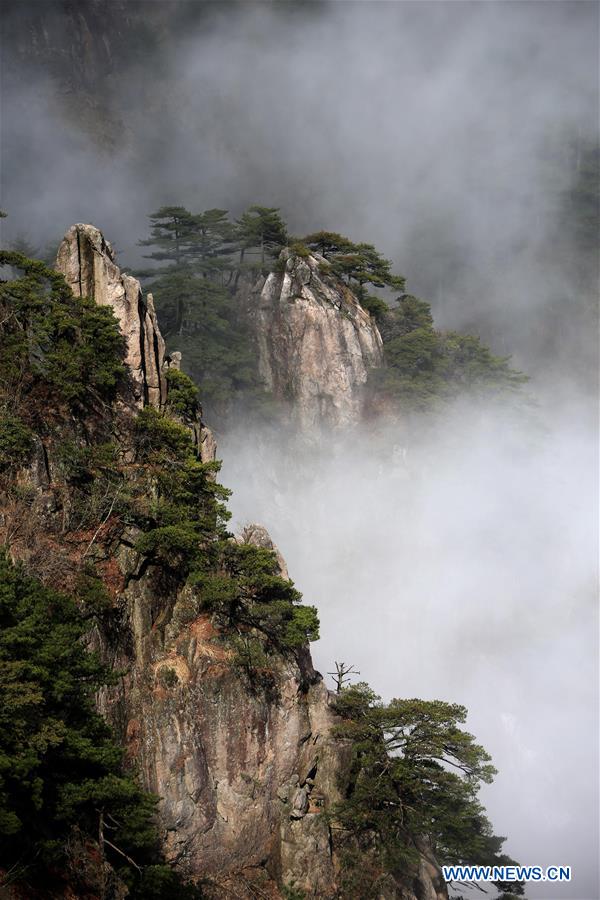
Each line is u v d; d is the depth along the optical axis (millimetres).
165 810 61938
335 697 70750
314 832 64312
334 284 146375
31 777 47531
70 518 65312
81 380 69938
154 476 69312
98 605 61438
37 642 49969
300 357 141250
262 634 68062
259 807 65000
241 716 65250
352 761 67688
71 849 49562
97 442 70062
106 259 75312
